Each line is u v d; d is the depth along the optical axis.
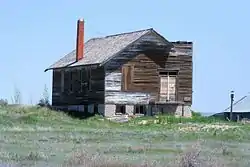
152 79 74.44
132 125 65.44
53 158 34.31
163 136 51.72
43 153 36.22
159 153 38.34
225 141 48.75
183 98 75.50
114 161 31.00
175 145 43.84
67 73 82.12
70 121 66.06
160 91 74.75
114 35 81.31
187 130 58.94
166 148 41.44
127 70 73.38
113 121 69.44
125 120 70.81
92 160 31.03
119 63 73.00
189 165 29.81
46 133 52.09
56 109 76.69
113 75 72.75
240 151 40.88
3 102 76.62
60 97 83.44
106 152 38.19
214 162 31.95
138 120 68.75
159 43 74.69
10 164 31.36
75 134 51.78
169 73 75.25
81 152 34.44
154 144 44.50
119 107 73.12
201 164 30.00
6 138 46.50
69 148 40.19
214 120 70.69
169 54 75.25
